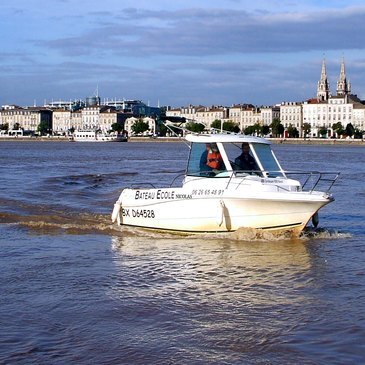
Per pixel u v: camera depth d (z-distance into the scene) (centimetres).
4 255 2070
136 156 12488
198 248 2205
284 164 9631
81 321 1356
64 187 4675
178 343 1227
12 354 1164
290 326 1321
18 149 17488
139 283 1688
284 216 2327
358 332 1280
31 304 1477
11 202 3531
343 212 3381
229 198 2338
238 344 1220
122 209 2605
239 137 2500
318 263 1947
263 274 1797
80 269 1858
